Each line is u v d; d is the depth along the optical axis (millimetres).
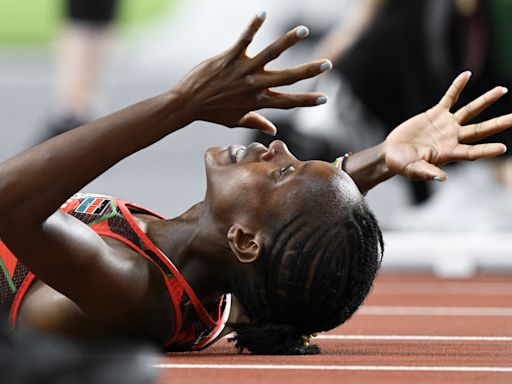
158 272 8930
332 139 21562
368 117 22031
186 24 28531
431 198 24375
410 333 11977
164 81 27984
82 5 26469
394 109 22125
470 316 14523
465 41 22234
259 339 9320
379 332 12109
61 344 6629
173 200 27500
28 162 8125
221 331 9859
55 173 8125
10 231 8148
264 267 8945
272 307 9094
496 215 23844
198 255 9180
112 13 26797
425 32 22156
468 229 23891
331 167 9102
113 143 8219
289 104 8352
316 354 9531
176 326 9148
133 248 8938
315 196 8859
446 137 9703
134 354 6629
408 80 22094
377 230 9219
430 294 18844
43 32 29156
